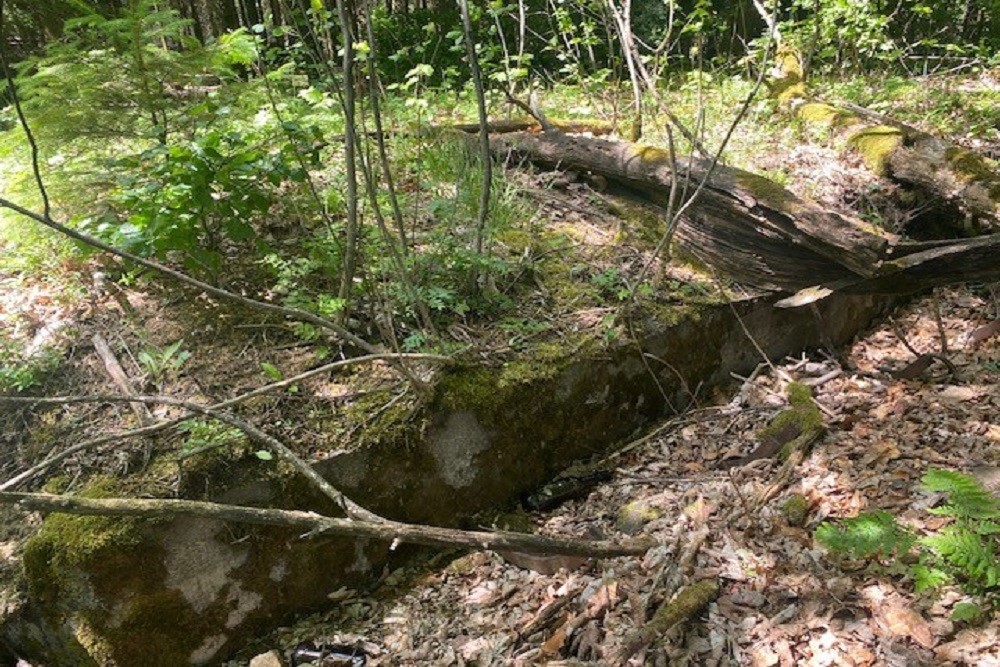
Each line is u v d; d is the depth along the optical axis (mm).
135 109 4004
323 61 3490
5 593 2752
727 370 4543
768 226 4113
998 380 4156
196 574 2877
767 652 2660
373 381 3436
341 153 5152
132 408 3193
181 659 2902
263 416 3188
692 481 3666
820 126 6004
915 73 8102
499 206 4551
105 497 2824
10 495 2168
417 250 4180
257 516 2402
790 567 2996
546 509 3693
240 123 4457
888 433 3785
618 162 4898
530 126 6160
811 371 4523
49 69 3727
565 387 3764
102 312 3703
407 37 8148
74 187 3738
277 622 3131
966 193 4977
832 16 7035
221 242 4172
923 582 2631
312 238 4109
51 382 3373
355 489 3189
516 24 8586
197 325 3646
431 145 5223
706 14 5812
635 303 4168
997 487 3193
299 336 3617
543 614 2969
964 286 5344
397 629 3068
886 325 5148
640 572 3090
